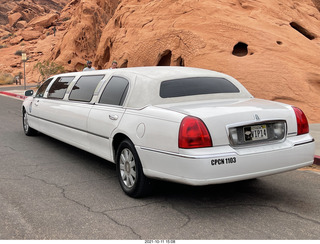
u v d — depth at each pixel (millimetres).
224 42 14492
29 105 8047
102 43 22047
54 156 6621
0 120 11586
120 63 17672
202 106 3980
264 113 3941
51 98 6914
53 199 4328
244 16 15688
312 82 12945
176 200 4301
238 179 3674
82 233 3396
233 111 3828
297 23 16875
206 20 15547
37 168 5785
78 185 4898
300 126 4215
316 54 14148
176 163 3680
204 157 3518
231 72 13141
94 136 5191
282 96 12141
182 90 4504
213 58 13945
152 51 16328
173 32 15773
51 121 6758
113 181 5102
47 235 3352
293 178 5297
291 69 12828
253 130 3865
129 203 4199
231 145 3717
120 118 4555
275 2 16984
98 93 5344
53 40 61938
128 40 17969
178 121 3717
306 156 4137
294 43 14523
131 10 19516
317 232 3418
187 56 14891
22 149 7199
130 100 4570
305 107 11766
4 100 19859
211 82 4809
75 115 5699
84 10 38812
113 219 3723
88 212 3914
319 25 18656
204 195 4484
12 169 5723
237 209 4016
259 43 14117
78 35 37812
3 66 53031
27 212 3908
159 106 4184
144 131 4070
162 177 3885
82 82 6039
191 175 3562
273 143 3973
